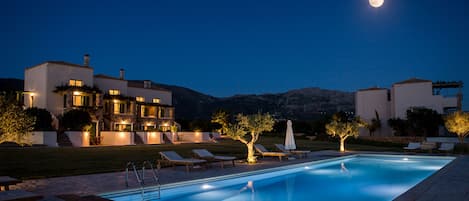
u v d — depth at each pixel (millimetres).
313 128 48719
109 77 41438
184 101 148000
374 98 46562
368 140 38594
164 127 46875
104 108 38906
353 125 25141
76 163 14867
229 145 29641
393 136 41062
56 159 16438
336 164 18328
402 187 11367
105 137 33719
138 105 43281
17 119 8703
